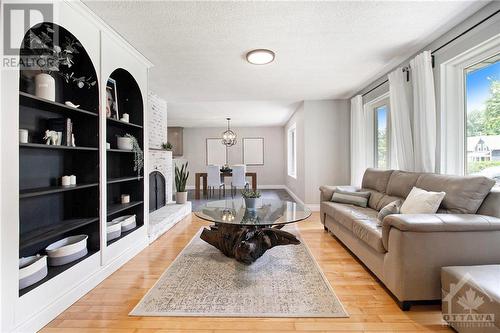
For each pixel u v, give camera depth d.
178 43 2.59
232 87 4.18
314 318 1.64
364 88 4.27
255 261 2.52
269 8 2.00
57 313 1.69
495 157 2.12
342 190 3.44
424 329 1.54
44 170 1.97
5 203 1.36
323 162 5.09
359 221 2.39
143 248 2.93
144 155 2.98
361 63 3.18
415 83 2.69
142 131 2.96
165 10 2.01
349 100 5.01
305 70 3.41
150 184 4.17
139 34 2.39
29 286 1.55
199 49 2.73
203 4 1.94
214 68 3.30
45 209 1.98
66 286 1.79
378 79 3.78
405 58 3.03
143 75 2.98
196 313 1.69
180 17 2.11
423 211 2.03
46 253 1.88
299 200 5.79
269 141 8.88
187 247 2.98
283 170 8.87
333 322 1.60
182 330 1.54
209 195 7.44
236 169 7.20
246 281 2.13
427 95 2.51
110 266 2.29
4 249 1.36
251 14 2.08
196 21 2.18
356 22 2.22
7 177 1.37
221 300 1.84
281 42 2.59
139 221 2.98
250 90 4.38
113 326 1.58
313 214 4.70
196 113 6.46
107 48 2.29
